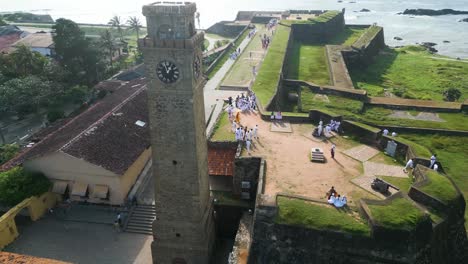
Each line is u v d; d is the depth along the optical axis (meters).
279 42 99.94
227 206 44.56
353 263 32.62
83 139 51.97
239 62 92.50
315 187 40.44
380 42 124.56
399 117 62.72
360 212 34.31
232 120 56.41
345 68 85.81
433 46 135.00
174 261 40.91
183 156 35.97
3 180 48.19
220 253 44.28
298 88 73.44
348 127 52.06
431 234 33.41
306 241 33.25
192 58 32.41
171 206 38.47
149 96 34.06
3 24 137.25
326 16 129.88
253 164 44.44
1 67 82.44
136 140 56.41
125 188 51.06
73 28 88.81
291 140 50.19
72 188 50.62
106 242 45.97
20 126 73.56
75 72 89.38
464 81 93.12
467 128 59.38
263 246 34.47
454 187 37.97
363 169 44.06
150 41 31.72
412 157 44.19
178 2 33.56
